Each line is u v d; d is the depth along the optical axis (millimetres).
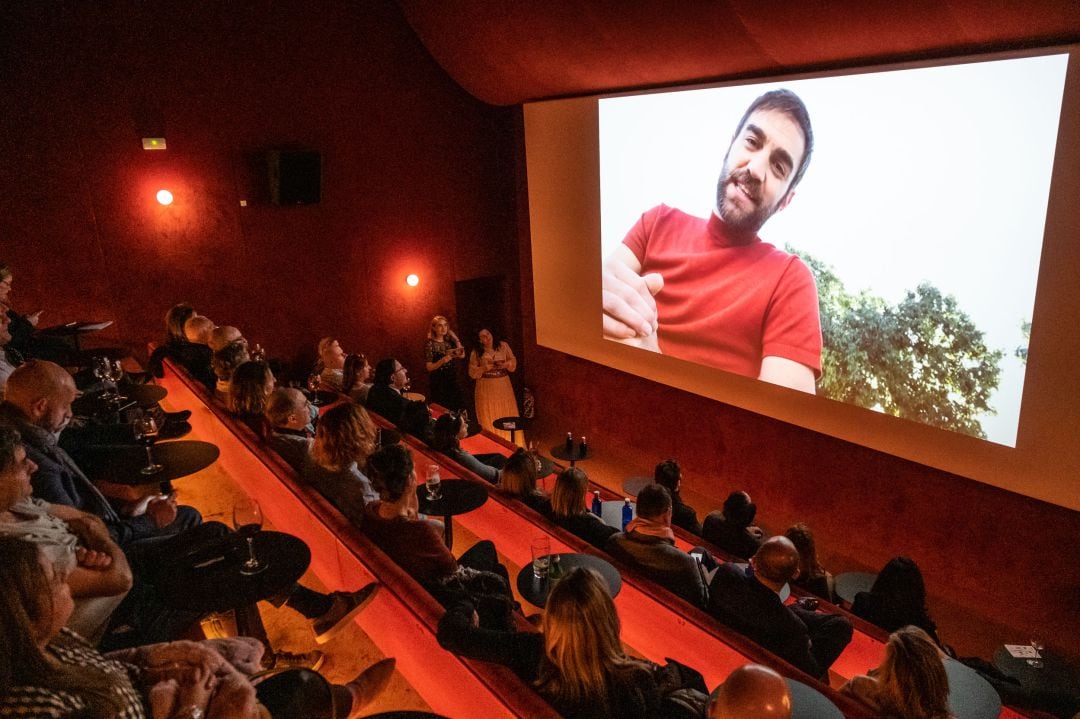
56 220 6324
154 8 6406
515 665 2109
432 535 2891
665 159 6922
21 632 1319
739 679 1630
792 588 4094
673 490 4805
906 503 5785
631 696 1884
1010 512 5141
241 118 7023
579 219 8047
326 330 7969
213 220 7078
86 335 6664
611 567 3258
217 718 1658
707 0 5230
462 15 6988
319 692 2004
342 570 3199
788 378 6332
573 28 6348
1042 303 4609
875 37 4844
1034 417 4797
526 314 9297
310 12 7191
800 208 5895
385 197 8062
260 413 4156
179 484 4633
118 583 2191
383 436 4695
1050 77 4328
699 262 6859
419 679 2752
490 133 8641
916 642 2453
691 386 7273
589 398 8734
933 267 5117
